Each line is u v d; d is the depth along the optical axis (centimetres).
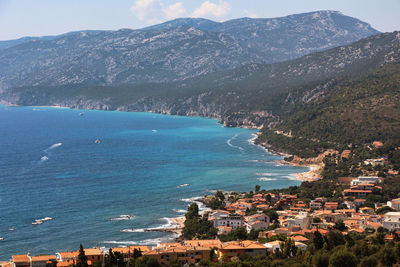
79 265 19562
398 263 19700
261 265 19525
